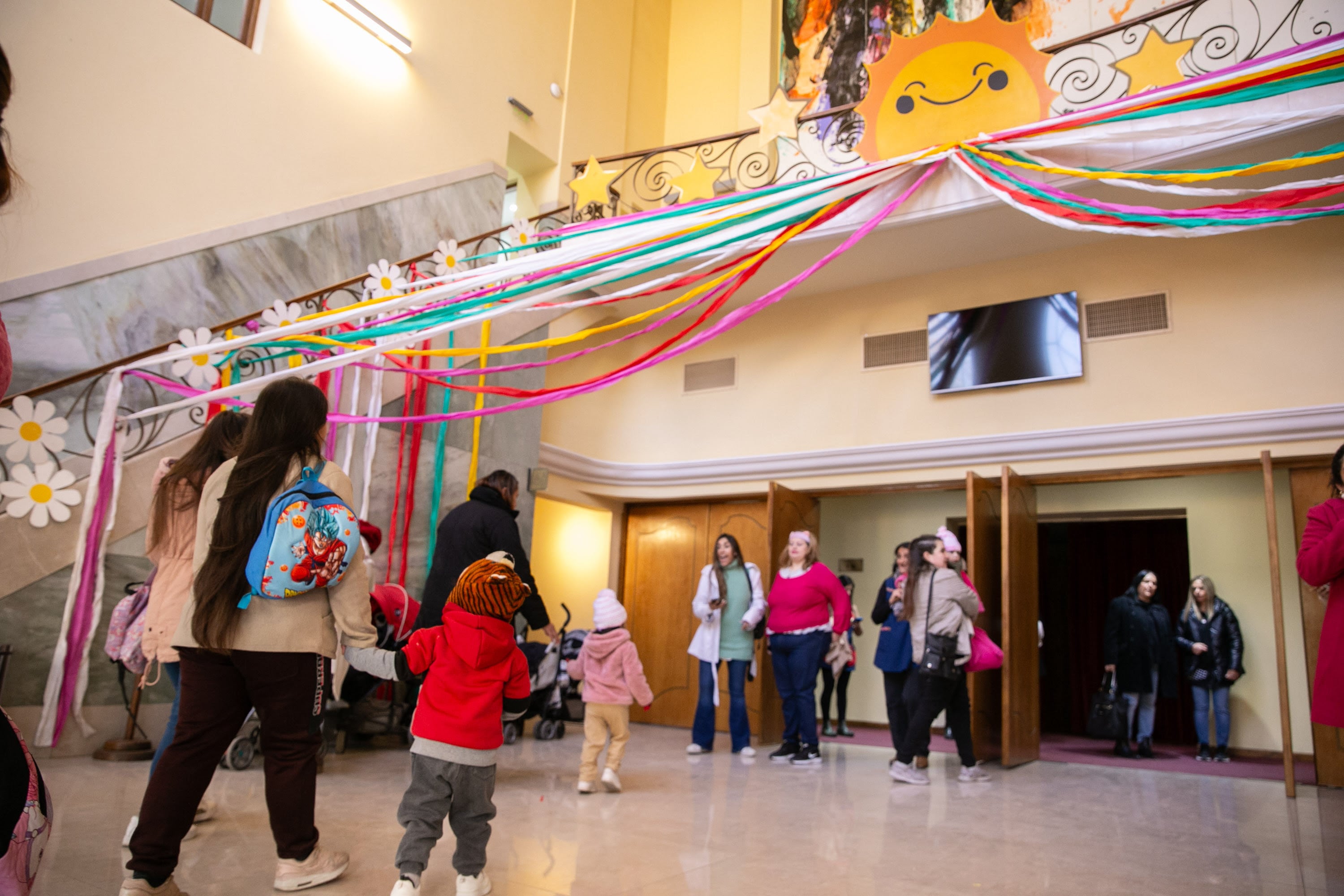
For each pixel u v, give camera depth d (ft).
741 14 37.52
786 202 16.78
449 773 7.99
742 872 9.92
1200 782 19.21
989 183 17.01
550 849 10.61
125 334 18.10
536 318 27.04
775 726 24.80
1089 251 24.17
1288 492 26.94
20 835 4.14
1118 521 36.45
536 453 26.86
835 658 26.25
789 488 27.50
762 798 14.94
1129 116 15.72
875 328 27.27
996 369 24.62
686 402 30.27
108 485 16.72
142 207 19.03
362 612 8.30
